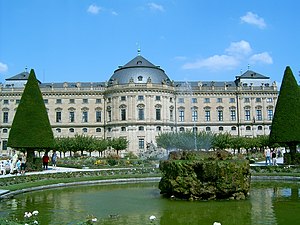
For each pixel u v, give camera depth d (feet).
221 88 433.89
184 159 99.91
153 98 387.96
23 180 126.31
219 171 91.45
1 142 418.92
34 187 116.16
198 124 425.28
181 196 94.99
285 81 192.95
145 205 86.69
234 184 91.61
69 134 422.82
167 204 87.76
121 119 390.21
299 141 185.47
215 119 429.79
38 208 83.82
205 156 100.68
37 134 177.27
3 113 421.59
